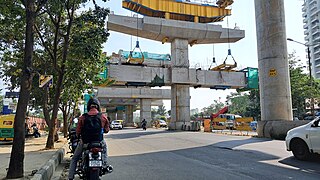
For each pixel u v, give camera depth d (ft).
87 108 19.90
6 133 61.93
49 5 35.40
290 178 23.63
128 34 109.70
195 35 113.80
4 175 22.95
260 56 68.08
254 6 71.51
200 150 44.52
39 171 22.62
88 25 44.45
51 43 54.13
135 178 24.67
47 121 48.96
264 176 24.50
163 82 111.65
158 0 111.04
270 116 64.90
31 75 23.35
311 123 32.27
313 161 32.04
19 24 38.19
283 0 67.41
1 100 179.52
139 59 107.86
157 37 113.19
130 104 235.81
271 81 65.26
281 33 65.92
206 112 358.64
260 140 58.13
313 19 379.96
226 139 62.75
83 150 19.03
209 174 25.76
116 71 105.29
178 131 106.42
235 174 25.53
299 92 136.15
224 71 121.08
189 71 114.42
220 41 119.85
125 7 108.78
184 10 114.83
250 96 197.26
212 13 118.52
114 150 47.62
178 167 29.76
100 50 42.75
